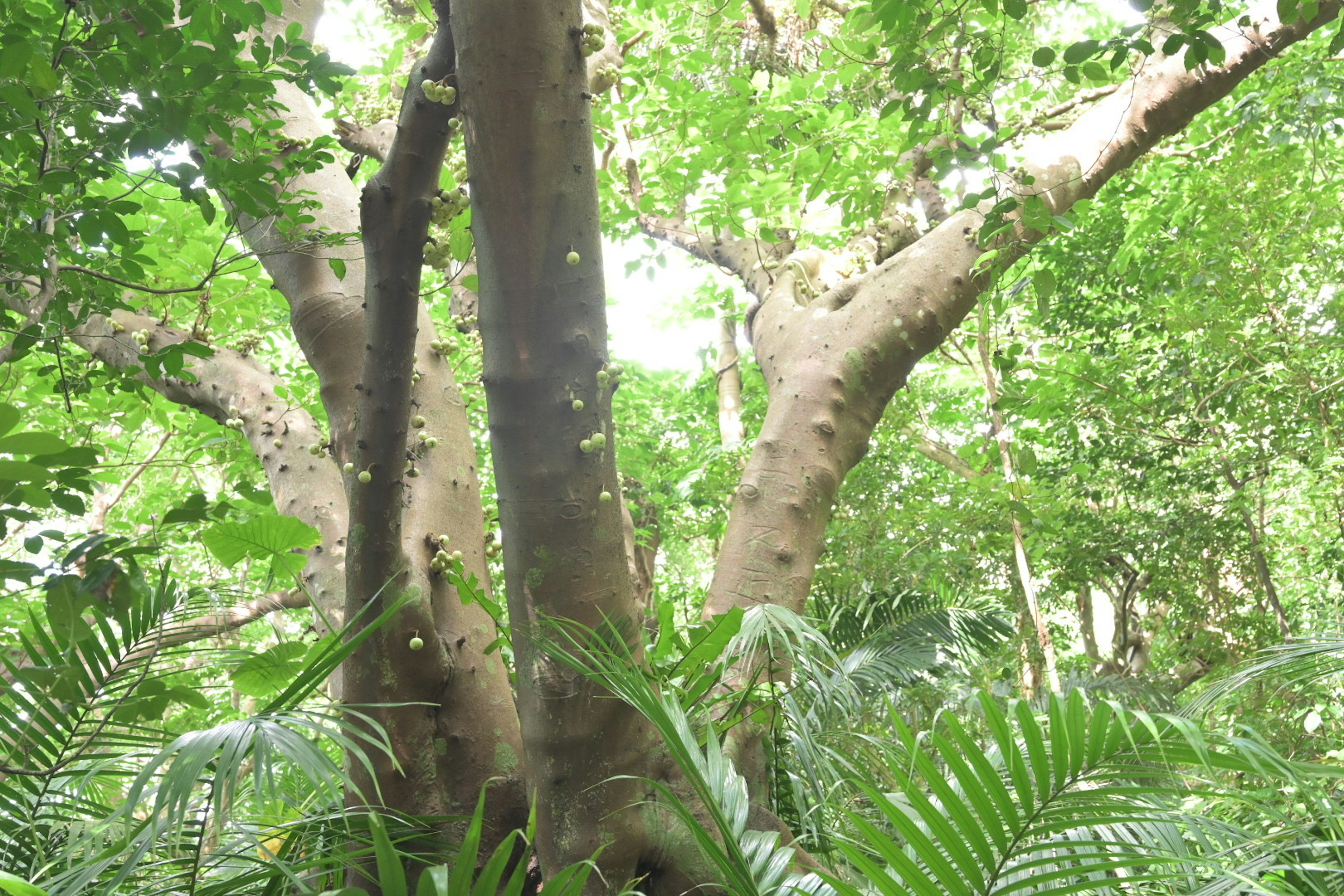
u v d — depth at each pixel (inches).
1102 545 302.0
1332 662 109.3
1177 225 256.2
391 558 96.4
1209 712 117.5
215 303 171.0
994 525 256.2
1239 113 219.8
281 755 72.8
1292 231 228.8
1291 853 85.3
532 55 81.9
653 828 96.8
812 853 114.1
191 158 123.6
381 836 57.5
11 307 102.5
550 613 87.7
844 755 124.6
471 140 83.4
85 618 76.5
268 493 80.6
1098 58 116.8
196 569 291.4
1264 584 280.5
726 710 117.5
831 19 245.8
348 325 129.2
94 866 73.0
